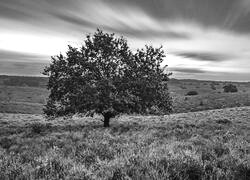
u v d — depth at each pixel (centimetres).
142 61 1836
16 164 573
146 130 1377
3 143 992
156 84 1764
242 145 841
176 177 497
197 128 1581
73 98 1694
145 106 1830
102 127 1716
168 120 2747
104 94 1645
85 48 1798
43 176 497
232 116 2994
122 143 898
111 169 530
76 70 1744
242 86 18562
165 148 776
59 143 933
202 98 8356
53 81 1756
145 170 518
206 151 722
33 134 1287
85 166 583
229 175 514
